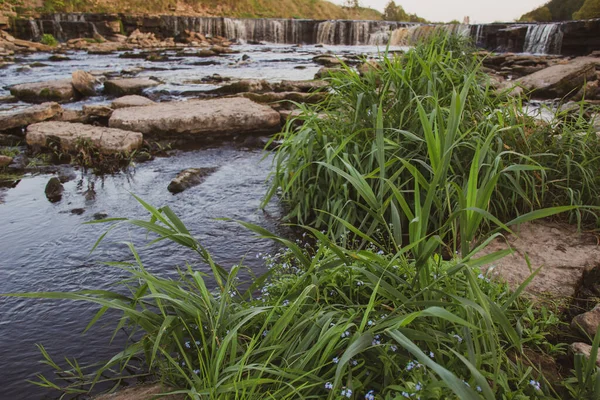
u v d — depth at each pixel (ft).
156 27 120.57
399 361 6.07
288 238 12.22
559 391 6.32
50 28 105.40
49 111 23.62
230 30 126.21
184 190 15.81
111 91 36.24
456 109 6.99
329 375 6.10
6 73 49.65
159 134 21.48
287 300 7.25
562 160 12.66
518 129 12.67
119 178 17.06
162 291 7.35
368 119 13.10
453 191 11.51
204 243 11.98
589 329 7.52
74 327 8.66
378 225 11.98
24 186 16.28
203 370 6.00
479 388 5.42
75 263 11.03
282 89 33.35
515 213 12.37
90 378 7.31
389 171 12.17
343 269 7.37
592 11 123.24
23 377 7.38
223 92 34.50
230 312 7.02
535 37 78.54
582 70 32.58
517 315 7.90
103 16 115.03
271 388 5.91
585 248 10.47
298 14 249.14
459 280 6.74
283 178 13.52
